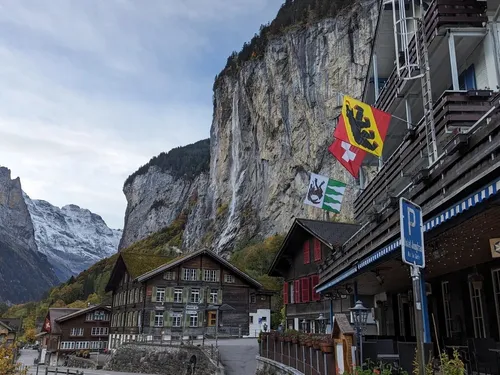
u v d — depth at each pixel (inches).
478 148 270.2
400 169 691.4
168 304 1797.5
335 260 765.3
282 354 691.4
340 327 398.6
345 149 727.7
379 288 845.2
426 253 434.6
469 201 271.0
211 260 1892.2
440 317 612.7
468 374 406.0
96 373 1430.9
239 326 1868.8
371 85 1038.4
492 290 483.5
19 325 3853.3
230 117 5064.0
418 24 670.5
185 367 1247.5
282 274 1485.0
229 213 4630.9
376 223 489.4
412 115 817.5
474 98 534.9
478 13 572.1
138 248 6948.8
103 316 2591.0
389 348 516.1
